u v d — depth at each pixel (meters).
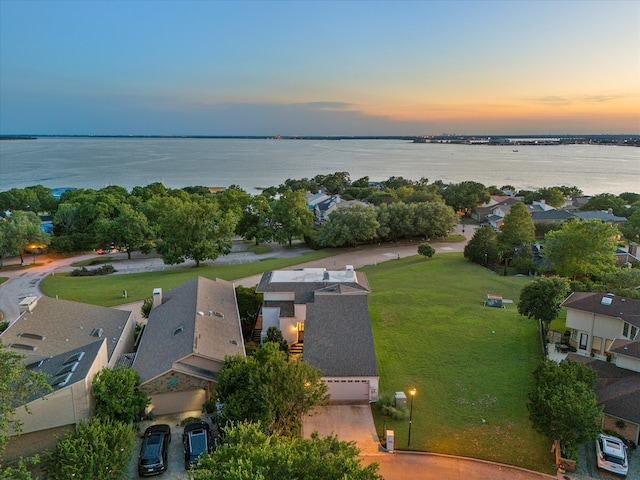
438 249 88.19
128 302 54.09
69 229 103.38
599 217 102.94
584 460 26.00
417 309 50.44
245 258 85.44
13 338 31.61
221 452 17.89
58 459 20.08
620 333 37.50
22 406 23.25
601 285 51.28
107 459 20.22
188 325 33.72
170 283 62.84
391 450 26.38
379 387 33.44
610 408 27.98
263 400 24.25
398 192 132.62
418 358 38.28
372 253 84.62
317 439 19.33
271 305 43.09
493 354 39.19
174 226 75.94
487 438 27.67
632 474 24.88
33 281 67.56
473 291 58.31
